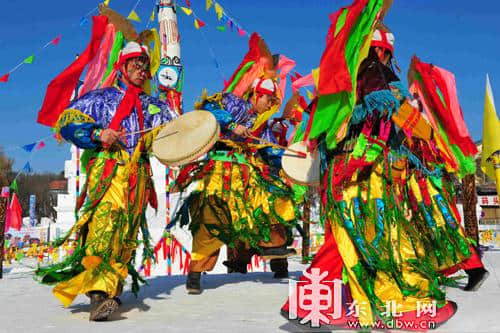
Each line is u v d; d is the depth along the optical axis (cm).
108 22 440
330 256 282
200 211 489
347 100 285
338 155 297
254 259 827
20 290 543
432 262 406
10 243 1889
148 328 310
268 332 288
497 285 479
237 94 529
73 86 412
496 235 2239
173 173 796
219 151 511
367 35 284
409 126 307
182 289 506
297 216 530
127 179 370
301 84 349
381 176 294
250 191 505
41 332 303
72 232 356
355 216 283
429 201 405
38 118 401
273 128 586
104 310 337
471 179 688
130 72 393
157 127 387
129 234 370
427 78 407
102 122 374
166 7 1229
